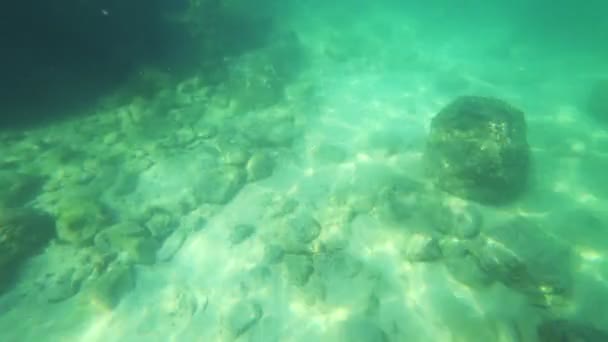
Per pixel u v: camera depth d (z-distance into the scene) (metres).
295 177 6.61
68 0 8.25
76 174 6.79
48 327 4.57
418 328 4.24
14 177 6.54
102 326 4.56
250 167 6.55
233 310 4.50
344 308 4.44
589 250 5.03
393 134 7.55
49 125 8.42
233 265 5.17
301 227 5.40
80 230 5.53
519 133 6.01
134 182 6.57
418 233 5.14
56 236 5.66
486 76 10.63
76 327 4.56
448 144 5.94
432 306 4.45
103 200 6.21
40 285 5.02
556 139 7.41
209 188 6.19
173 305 4.69
